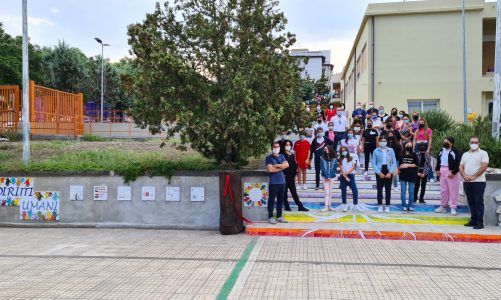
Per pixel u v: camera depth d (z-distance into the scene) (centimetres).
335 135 1416
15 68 3142
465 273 642
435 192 1205
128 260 725
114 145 1683
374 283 594
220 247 820
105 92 3856
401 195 1065
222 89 1028
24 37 1146
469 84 2067
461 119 2069
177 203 1048
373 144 1323
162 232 995
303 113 1061
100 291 563
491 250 792
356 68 2723
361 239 886
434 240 877
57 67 3678
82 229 1041
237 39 1008
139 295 547
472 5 2039
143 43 972
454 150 1023
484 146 1212
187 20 1057
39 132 1839
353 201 1076
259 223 988
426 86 2098
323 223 983
